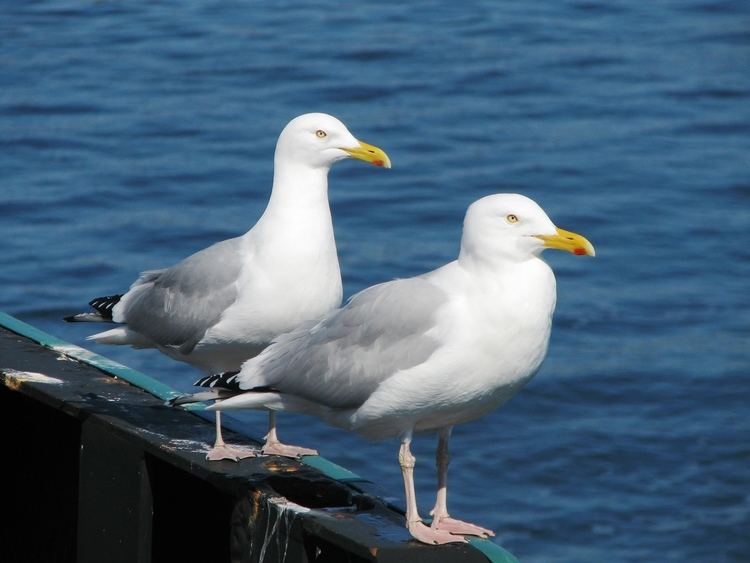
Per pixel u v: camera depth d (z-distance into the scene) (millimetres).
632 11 33594
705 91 28328
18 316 19422
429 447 17109
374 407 6891
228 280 8266
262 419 17359
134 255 21172
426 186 23578
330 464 7375
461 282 6789
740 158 25219
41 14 32469
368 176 24016
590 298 20625
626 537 15828
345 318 7055
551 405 18219
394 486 16156
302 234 8203
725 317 20125
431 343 6723
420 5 33656
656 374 18766
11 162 24203
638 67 29609
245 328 8266
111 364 8398
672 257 21781
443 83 28188
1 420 8461
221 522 7477
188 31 31297
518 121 26562
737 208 23297
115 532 7480
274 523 6648
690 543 15789
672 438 17594
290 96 27312
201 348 8461
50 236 21703
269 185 23516
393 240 21734
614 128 26391
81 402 7707
